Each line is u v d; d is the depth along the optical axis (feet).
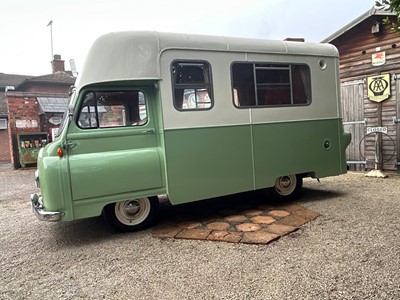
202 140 14.35
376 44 26.13
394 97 25.25
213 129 14.58
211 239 12.42
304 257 10.40
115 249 12.10
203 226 14.11
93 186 12.69
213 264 10.31
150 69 13.38
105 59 13.00
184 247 11.91
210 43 14.53
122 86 13.39
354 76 27.86
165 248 11.91
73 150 12.65
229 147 14.99
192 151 14.16
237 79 15.25
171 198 13.80
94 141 12.97
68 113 12.68
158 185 13.75
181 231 13.60
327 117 17.79
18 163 40.93
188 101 14.10
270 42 16.15
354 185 21.71
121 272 10.15
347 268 9.45
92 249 12.25
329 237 12.01
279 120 16.30
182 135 13.93
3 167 45.37
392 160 25.66
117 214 13.69
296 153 16.85
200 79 14.34
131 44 13.21
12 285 9.71
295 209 15.96
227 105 14.93
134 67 13.21
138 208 14.05
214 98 14.62
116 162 13.06
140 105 13.75
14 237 14.33
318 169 17.57
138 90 13.69
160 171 13.76
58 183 12.22
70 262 11.19
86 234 14.10
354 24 26.48
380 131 25.04
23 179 32.45
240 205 17.34
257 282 8.99
